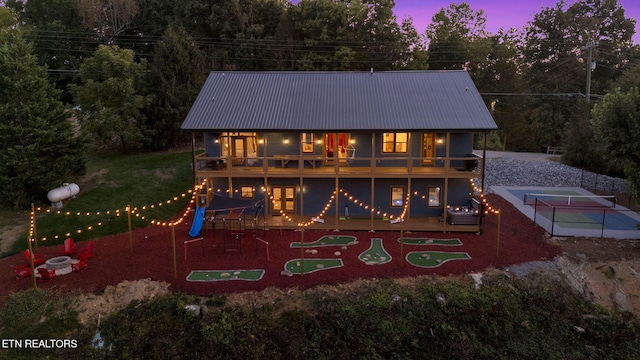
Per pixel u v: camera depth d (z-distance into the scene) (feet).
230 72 98.84
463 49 202.08
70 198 91.45
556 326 57.72
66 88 154.92
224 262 68.74
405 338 54.19
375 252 72.49
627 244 74.79
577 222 86.58
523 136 207.51
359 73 97.14
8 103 84.69
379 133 85.76
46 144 86.33
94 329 55.31
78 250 74.33
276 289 60.13
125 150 120.98
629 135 74.69
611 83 160.25
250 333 53.72
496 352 53.31
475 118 80.69
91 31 165.99
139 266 67.67
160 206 95.04
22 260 71.61
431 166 86.99
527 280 63.82
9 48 87.45
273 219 85.97
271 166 88.48
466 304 58.95
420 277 63.57
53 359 51.75
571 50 207.92
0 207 86.07
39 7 168.76
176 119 123.13
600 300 63.21
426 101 86.69
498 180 120.78
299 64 158.20
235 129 80.38
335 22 162.50
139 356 51.96
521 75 220.43
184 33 136.15
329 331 54.19
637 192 76.23
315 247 74.64
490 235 80.43
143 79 122.93
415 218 86.53
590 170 129.80
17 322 55.83
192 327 54.44
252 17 176.14
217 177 86.69
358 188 87.15
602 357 54.03
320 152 87.97
